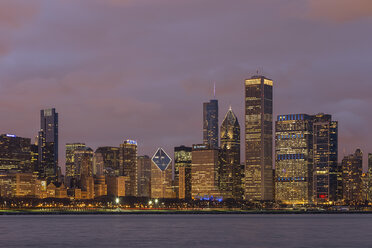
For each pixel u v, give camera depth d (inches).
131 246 7165.4
